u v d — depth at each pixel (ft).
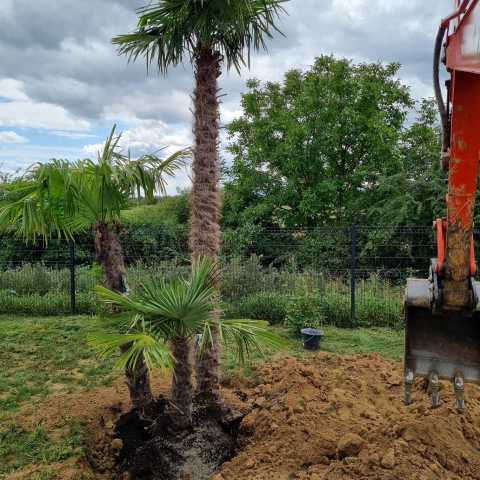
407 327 12.85
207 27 16.25
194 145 17.22
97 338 13.21
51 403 20.58
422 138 64.90
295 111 67.41
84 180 16.20
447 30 11.05
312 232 49.62
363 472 12.92
